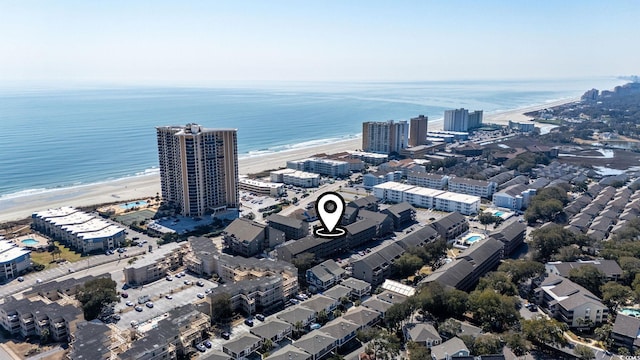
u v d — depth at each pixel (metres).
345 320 182.25
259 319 196.00
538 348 173.62
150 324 188.00
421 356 155.62
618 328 174.75
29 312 186.25
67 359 168.38
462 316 196.88
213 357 157.12
